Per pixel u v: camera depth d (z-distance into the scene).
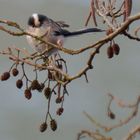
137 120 16.06
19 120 18.98
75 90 20.12
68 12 25.58
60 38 8.50
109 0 6.66
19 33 6.19
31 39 7.98
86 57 21.52
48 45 6.65
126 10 6.61
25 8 26.33
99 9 6.71
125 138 5.20
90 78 20.86
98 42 6.25
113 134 15.97
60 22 8.76
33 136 18.41
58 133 18.27
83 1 26.12
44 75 18.73
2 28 6.17
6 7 26.19
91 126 18.23
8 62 21.00
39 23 8.56
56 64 7.12
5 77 6.55
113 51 6.61
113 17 6.62
